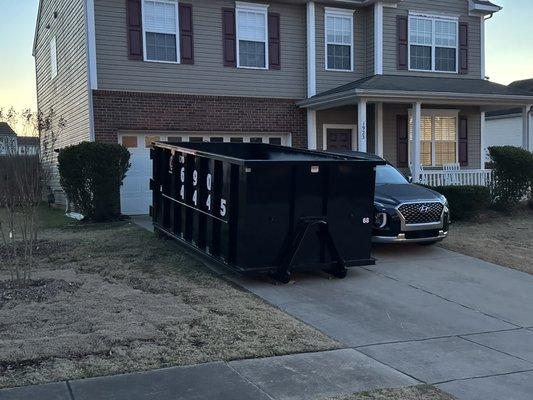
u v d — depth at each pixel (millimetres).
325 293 7867
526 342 6203
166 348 5328
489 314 7230
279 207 8094
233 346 5492
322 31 18516
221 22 17125
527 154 15664
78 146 13906
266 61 17844
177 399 4305
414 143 16516
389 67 19125
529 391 4828
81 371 4723
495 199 15945
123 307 6441
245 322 6250
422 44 19719
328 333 6195
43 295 6809
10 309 6203
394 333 6309
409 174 19469
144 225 13445
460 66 20469
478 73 20922
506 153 15695
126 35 15844
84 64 15797
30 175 10688
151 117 16188
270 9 17844
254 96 17688
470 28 20656
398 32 19234
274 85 17984
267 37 17812
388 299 7695
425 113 20203
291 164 8008
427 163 20406
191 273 8500
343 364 5254
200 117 16891
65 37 18375
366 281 8602
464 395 4691
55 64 20391
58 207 19531
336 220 8594
